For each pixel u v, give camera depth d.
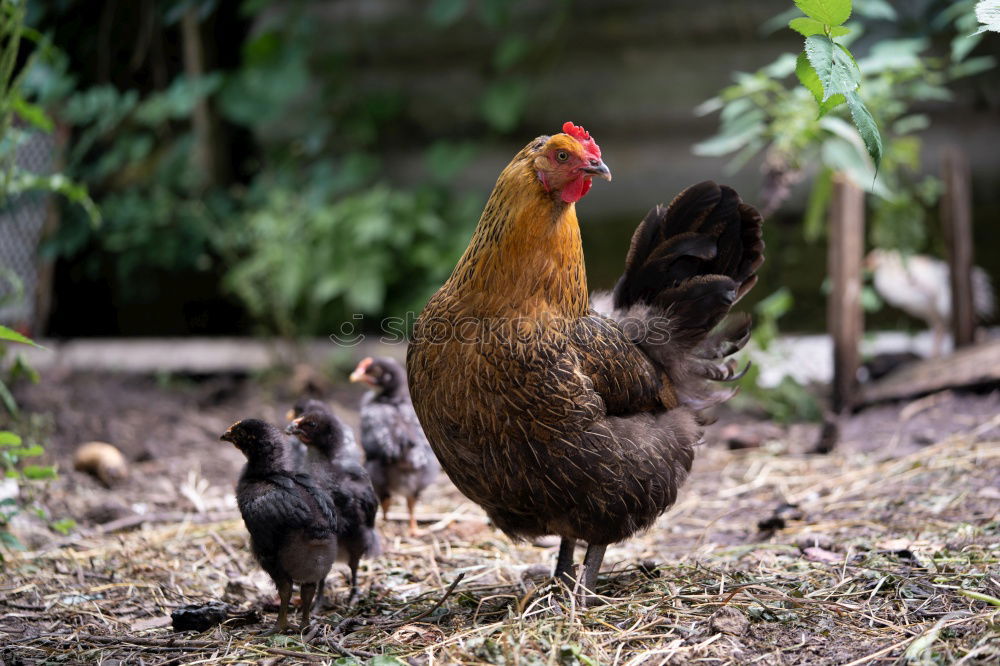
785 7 8.86
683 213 4.13
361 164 9.90
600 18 9.27
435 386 3.62
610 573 4.16
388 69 9.96
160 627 3.80
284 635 3.55
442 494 5.64
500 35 9.60
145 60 10.57
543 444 3.53
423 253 9.58
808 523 4.74
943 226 7.43
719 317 4.03
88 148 9.92
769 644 3.23
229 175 10.52
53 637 3.64
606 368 3.66
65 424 6.93
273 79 9.84
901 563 3.88
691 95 9.18
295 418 4.39
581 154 3.50
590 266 9.62
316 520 3.48
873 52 6.83
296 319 9.57
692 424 3.97
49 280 9.64
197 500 5.51
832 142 6.19
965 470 5.15
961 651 3.00
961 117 8.76
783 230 9.04
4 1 5.10
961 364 6.68
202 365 8.59
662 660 3.14
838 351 6.92
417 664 3.18
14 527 4.93
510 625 3.42
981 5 3.37
